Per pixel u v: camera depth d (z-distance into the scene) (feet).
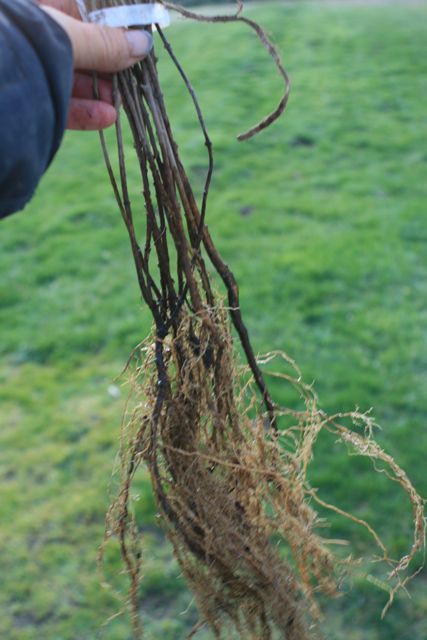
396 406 10.93
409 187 18.65
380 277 14.46
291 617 4.49
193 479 4.34
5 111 2.86
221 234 16.38
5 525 9.48
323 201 17.92
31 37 2.97
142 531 9.23
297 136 21.77
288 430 4.85
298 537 4.53
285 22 31.83
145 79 3.80
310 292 13.96
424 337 12.60
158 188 3.92
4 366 12.71
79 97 3.85
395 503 9.22
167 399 4.28
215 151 20.95
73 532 9.34
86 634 8.17
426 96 24.81
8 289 15.03
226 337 4.38
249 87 25.75
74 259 15.96
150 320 13.51
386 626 7.96
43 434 10.95
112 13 3.45
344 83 25.63
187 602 8.40
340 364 11.93
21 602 8.54
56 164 21.01
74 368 12.55
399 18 33.14
